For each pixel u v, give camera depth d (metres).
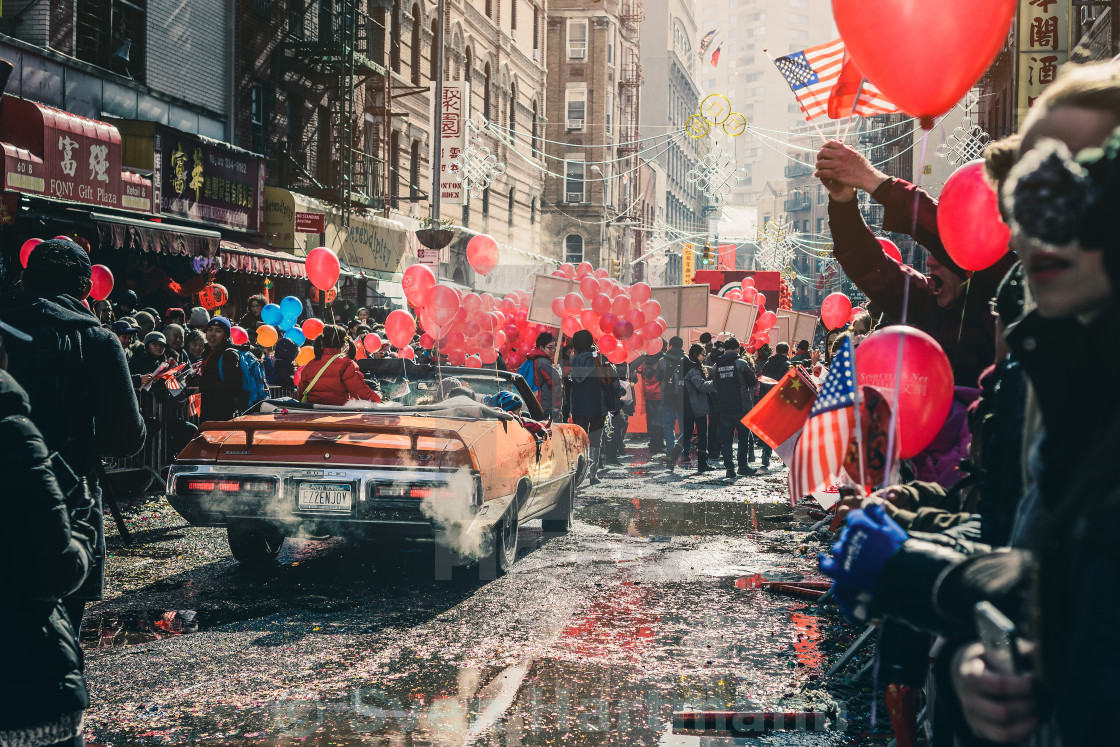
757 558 8.20
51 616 2.34
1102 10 18.44
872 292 3.76
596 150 57.84
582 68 57.94
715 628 5.91
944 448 3.50
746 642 5.61
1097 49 19.05
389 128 29.53
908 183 3.54
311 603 6.43
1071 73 1.44
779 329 27.08
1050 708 1.29
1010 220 1.30
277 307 14.30
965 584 1.56
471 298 11.01
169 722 4.23
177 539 8.70
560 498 9.19
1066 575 1.13
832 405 2.68
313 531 6.82
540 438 8.02
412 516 6.68
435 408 7.52
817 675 4.98
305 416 7.39
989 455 2.09
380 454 6.79
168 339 11.79
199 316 13.26
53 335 3.68
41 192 12.99
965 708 1.38
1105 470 1.12
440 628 5.85
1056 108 1.41
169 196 16.98
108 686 4.70
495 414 7.57
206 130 20.02
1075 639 1.10
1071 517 1.14
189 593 6.68
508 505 7.30
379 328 14.90
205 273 17.38
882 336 3.01
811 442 2.67
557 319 12.02
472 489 6.69
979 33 2.76
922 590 1.64
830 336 13.65
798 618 6.18
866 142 46.88
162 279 16.56
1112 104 1.36
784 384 4.66
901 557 1.69
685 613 6.29
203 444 6.99
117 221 14.58
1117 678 1.05
